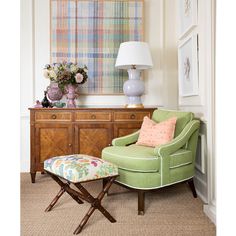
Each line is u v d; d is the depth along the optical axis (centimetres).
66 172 181
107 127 295
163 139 234
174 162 219
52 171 198
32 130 295
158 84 344
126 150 226
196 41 260
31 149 295
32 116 294
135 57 286
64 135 296
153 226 185
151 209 216
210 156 220
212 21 220
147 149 229
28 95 340
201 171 246
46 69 315
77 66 327
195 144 241
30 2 335
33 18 337
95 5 336
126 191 262
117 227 183
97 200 186
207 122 228
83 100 341
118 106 341
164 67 342
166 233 175
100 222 191
